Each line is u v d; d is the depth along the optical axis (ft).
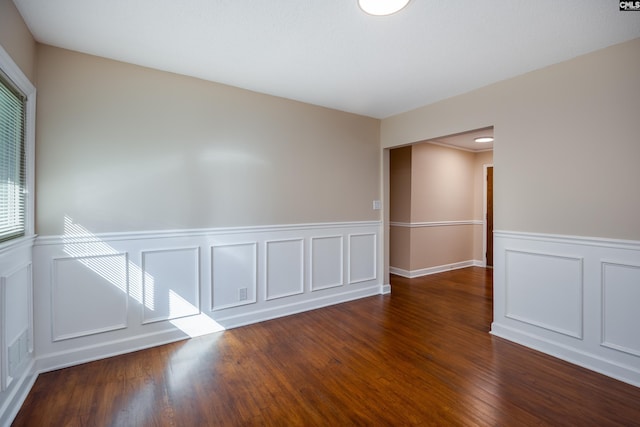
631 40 6.91
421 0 5.58
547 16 6.07
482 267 19.02
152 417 5.75
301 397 6.36
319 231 11.80
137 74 8.30
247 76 9.05
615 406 6.07
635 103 6.87
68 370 7.30
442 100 10.95
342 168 12.37
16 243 5.82
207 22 6.37
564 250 7.97
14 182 6.27
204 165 9.30
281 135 10.77
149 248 8.52
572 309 7.83
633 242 6.89
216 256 9.55
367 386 6.74
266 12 6.01
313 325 10.09
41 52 7.17
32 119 6.84
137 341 8.35
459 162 18.67
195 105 9.12
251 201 10.18
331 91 10.19
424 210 17.06
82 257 7.66
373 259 13.48
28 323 6.76
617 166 7.13
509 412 5.90
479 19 6.19
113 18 6.24
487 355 8.12
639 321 6.82
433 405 6.11
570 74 7.85
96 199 7.81
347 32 6.71
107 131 7.92
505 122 9.16
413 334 9.39
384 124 13.32
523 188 8.79
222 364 7.63
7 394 5.66
